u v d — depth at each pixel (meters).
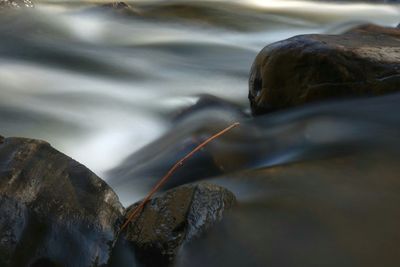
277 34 15.41
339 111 6.79
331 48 7.00
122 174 6.14
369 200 4.33
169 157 6.07
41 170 3.85
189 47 13.52
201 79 10.79
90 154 7.16
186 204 3.75
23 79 10.31
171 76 11.01
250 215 4.00
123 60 12.09
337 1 21.19
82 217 3.63
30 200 3.54
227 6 18.80
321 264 3.51
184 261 3.45
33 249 3.29
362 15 19.25
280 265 3.49
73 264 3.38
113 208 3.86
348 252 3.64
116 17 16.05
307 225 3.92
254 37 14.94
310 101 7.07
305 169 4.98
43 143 4.16
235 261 3.50
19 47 12.73
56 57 12.11
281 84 7.31
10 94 9.41
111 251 3.56
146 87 10.25
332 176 4.80
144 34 14.68
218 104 8.30
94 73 11.06
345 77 6.89
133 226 3.72
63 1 17.56
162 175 5.79
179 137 6.82
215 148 6.10
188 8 17.80
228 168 5.79
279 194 4.41
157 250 3.51
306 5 20.31
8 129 7.91
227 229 3.74
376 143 5.74
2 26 14.18
